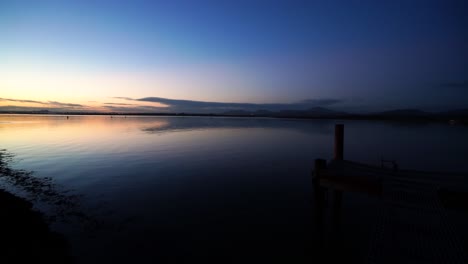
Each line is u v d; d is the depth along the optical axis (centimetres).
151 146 3073
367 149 2739
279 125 8656
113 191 1349
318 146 3023
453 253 430
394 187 627
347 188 674
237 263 731
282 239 863
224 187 1417
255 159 2241
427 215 523
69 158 2295
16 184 1489
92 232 891
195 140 3712
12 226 894
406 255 441
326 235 907
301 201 1205
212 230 917
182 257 754
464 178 687
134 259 738
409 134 4584
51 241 819
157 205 1150
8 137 4041
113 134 4625
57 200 1209
